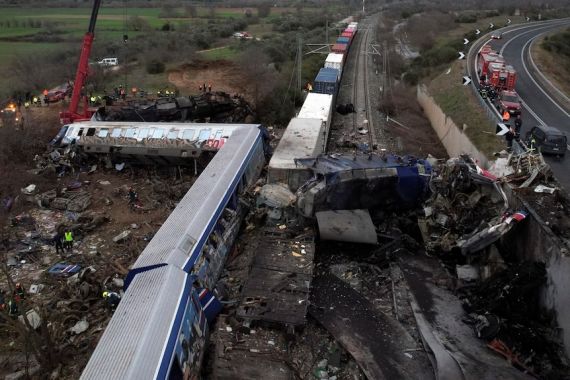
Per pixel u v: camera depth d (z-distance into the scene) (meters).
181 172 24.50
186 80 46.59
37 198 22.06
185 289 12.04
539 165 16.67
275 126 34.12
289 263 14.91
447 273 15.78
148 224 20.16
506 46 57.38
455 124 29.47
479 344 12.80
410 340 13.11
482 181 17.17
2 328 14.04
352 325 13.54
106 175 25.02
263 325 13.05
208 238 14.96
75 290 15.71
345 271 16.00
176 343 10.53
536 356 12.29
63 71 46.72
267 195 18.16
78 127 26.41
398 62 56.34
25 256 17.91
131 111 29.00
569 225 13.67
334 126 33.59
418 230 17.59
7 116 30.81
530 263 13.67
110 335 10.39
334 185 16.47
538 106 34.41
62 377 12.53
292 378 11.77
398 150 29.42
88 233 19.52
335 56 46.25
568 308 11.92
